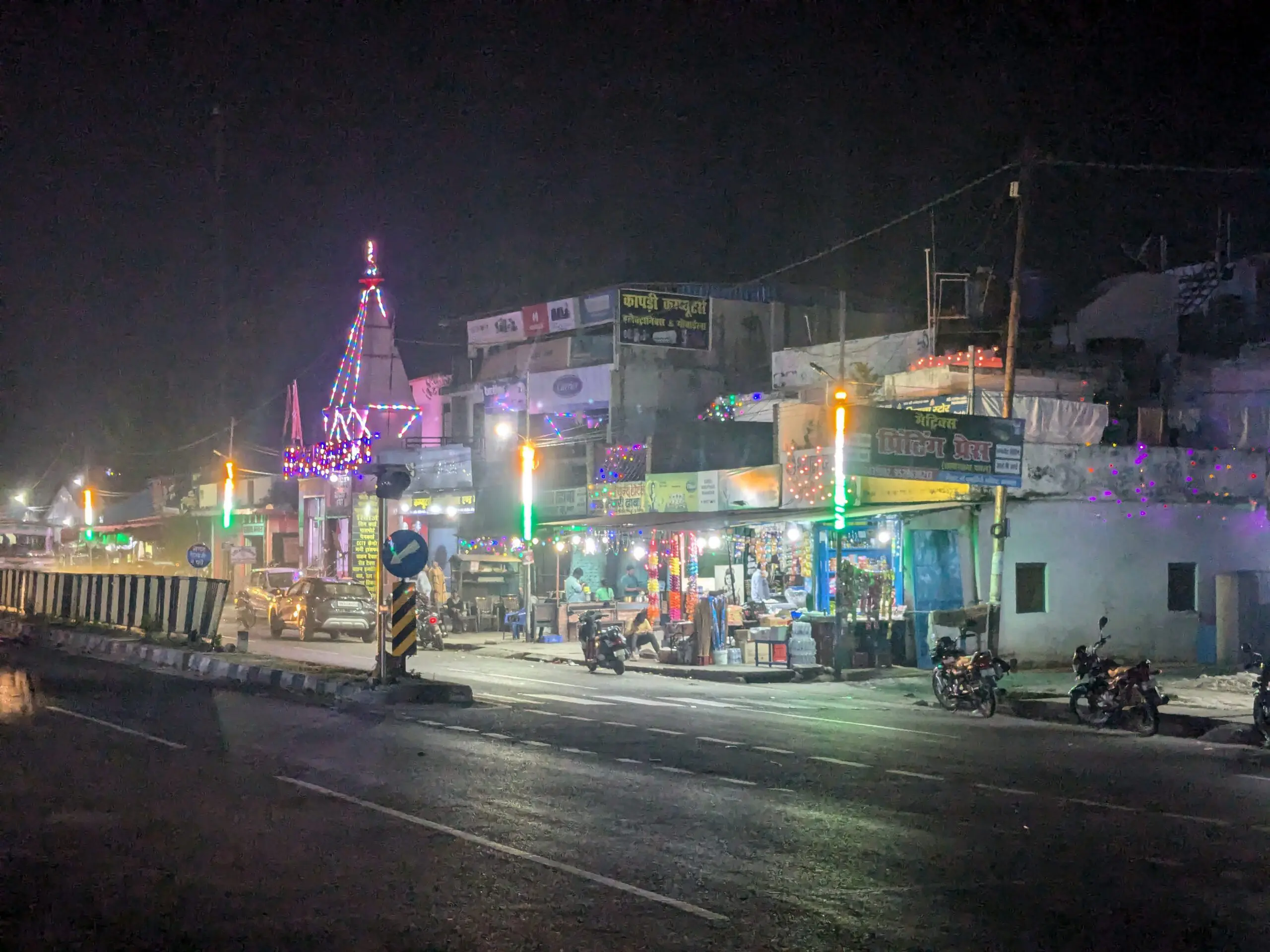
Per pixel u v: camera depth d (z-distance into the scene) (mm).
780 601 26625
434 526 43156
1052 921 6641
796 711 17547
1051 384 29078
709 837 8625
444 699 17562
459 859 7895
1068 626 24078
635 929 6414
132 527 66500
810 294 41812
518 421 40656
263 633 34938
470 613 34188
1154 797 10688
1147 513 25047
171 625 25875
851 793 10516
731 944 6172
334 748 12750
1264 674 14781
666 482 31734
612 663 23672
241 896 6988
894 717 17078
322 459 47094
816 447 27141
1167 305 34938
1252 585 23797
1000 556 21234
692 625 24531
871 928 6480
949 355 29719
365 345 47094
